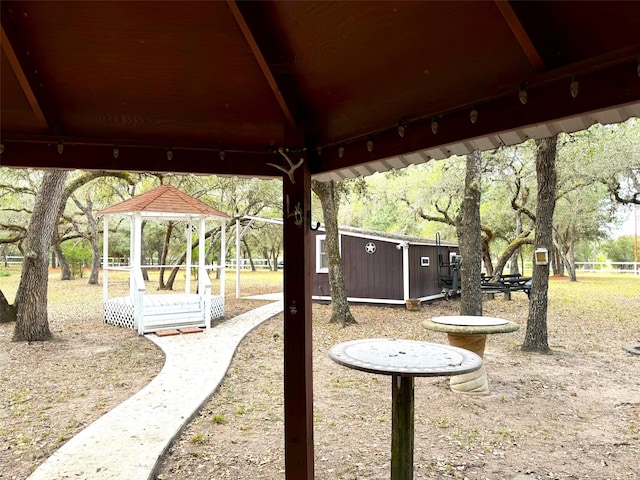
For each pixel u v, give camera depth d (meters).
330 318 9.97
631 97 1.44
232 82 2.00
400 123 1.97
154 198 9.12
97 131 2.12
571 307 12.26
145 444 3.35
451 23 1.57
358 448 3.53
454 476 3.05
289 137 2.23
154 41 1.75
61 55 1.78
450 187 12.66
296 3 1.63
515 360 6.39
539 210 6.96
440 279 14.47
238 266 14.88
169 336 7.98
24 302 7.75
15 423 4.04
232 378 5.48
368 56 1.80
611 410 4.36
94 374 5.71
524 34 1.42
